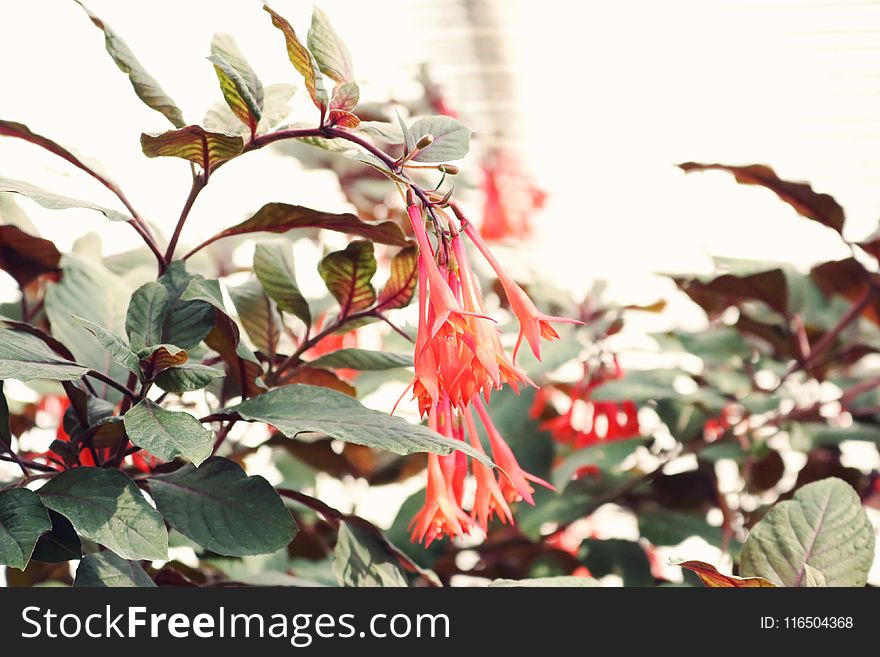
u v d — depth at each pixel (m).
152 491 0.86
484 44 3.35
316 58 0.89
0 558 0.69
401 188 0.89
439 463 0.90
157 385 0.83
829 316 1.85
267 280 1.04
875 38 2.66
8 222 1.26
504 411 1.53
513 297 0.84
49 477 0.90
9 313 1.29
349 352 1.06
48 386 1.23
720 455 1.58
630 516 1.86
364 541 1.03
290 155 2.17
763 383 1.71
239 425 1.39
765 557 0.96
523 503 1.53
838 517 0.97
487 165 2.62
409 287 1.05
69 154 0.91
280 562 1.40
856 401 1.75
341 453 1.59
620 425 1.66
